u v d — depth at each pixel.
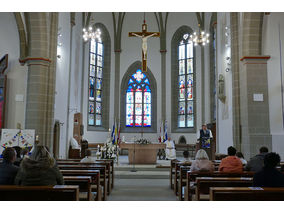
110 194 8.20
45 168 4.25
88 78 22.56
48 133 12.88
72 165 7.64
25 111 12.88
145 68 15.07
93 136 22.64
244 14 11.62
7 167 4.54
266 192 3.58
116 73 24.55
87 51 22.48
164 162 16.05
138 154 14.67
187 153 8.87
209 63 21.14
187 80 23.45
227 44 14.18
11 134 10.93
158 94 24.30
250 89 11.40
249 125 11.25
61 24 15.18
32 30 12.84
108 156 13.70
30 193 3.69
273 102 11.34
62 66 15.52
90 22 22.70
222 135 14.97
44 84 12.88
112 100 24.28
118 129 22.02
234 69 12.42
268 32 11.50
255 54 11.50
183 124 23.39
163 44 24.44
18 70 13.14
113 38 24.80
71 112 17.50
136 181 10.58
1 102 12.81
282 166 6.98
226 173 5.98
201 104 22.17
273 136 11.15
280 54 11.46
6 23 13.54
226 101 14.21
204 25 22.12
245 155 11.50
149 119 24.31
